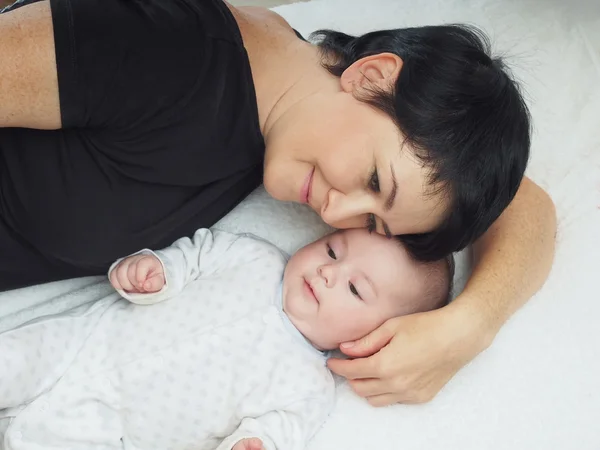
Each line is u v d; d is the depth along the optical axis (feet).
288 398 3.37
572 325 3.84
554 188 4.32
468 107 3.12
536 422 3.54
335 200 3.14
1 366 3.09
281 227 3.99
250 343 3.42
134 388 3.29
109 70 2.97
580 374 3.70
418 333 3.30
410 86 3.11
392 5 5.12
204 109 3.17
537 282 3.79
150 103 3.09
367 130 3.08
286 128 3.23
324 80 3.32
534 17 5.10
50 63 2.88
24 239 3.37
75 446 3.26
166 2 3.13
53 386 3.27
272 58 3.40
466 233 3.33
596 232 4.17
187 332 3.37
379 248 3.49
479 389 3.59
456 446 3.44
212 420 3.31
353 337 3.53
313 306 3.50
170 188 3.41
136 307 3.47
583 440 3.52
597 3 5.22
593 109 4.66
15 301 3.59
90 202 3.29
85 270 3.53
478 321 3.39
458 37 3.32
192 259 3.58
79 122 3.08
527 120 3.35
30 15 2.91
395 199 3.08
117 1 3.02
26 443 3.17
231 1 6.27
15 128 3.27
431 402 3.53
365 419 3.47
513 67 4.74
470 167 3.11
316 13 5.01
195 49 3.09
